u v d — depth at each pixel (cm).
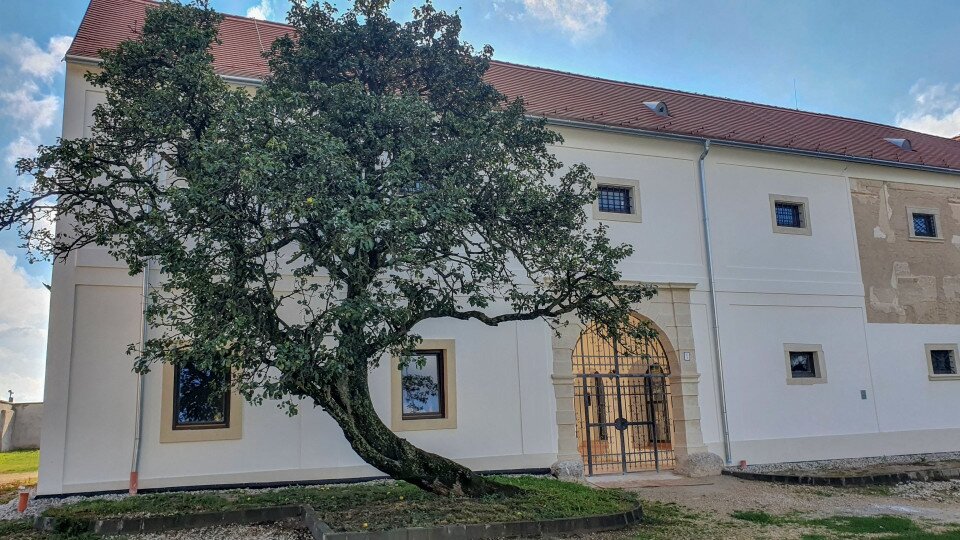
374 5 809
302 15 826
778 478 1209
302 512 802
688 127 1570
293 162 649
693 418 1334
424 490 877
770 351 1441
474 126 766
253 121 656
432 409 1191
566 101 1584
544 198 816
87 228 983
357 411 778
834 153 1583
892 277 1600
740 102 1972
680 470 1309
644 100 1747
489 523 718
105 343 1017
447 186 696
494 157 772
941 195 1711
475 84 867
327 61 812
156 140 758
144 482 999
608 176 1391
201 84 708
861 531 809
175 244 666
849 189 1611
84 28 1223
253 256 670
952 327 1636
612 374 1321
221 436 1045
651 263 1378
